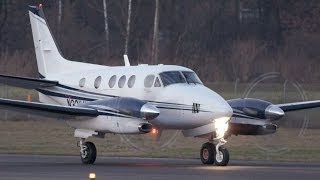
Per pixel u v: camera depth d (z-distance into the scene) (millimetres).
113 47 180000
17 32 184750
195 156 94312
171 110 81562
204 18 178250
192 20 177750
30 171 73750
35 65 167250
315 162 85625
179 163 83750
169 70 83750
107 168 76938
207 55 171375
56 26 177875
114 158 91125
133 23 180250
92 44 179125
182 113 80688
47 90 93750
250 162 85562
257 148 103125
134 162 85125
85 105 81875
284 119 121312
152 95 83062
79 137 83188
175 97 81250
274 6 183875
